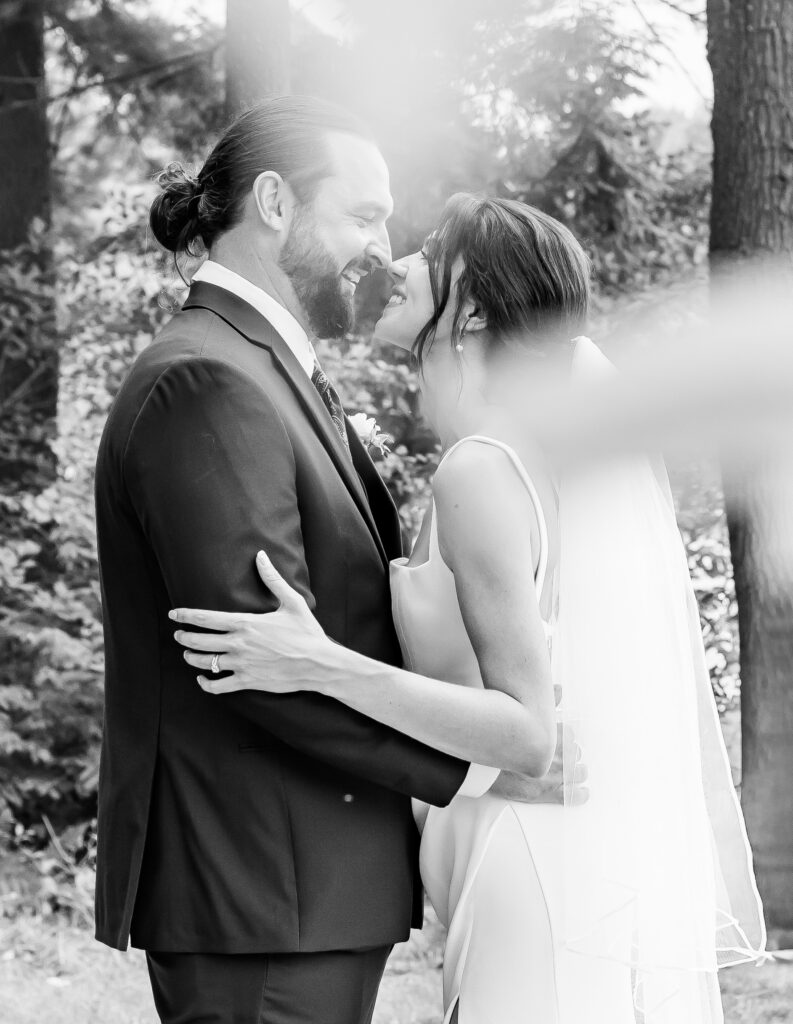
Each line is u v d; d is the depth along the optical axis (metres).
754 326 1.42
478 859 2.20
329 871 2.03
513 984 2.17
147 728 2.06
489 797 2.23
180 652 2.04
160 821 2.04
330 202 2.19
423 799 2.00
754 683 5.26
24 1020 4.52
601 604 2.19
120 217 7.72
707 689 2.42
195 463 1.91
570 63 7.75
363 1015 2.12
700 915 2.23
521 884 2.19
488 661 2.03
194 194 2.25
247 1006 1.99
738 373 1.38
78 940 5.62
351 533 2.08
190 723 2.03
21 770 7.22
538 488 2.15
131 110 8.92
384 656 2.14
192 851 2.01
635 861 2.18
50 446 7.39
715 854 2.41
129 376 2.06
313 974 2.02
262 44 6.50
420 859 2.31
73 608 7.11
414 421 7.34
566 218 7.93
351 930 2.04
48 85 9.16
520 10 7.69
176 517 1.91
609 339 6.70
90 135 9.15
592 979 2.19
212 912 1.99
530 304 2.21
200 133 8.90
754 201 5.29
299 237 2.17
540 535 2.10
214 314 2.13
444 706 1.94
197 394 1.94
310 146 2.18
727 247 5.34
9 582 7.06
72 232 8.77
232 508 1.90
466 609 2.05
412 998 4.80
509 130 7.88
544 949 2.18
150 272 7.47
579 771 2.19
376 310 6.66
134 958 5.37
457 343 2.22
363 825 2.09
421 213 7.68
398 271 2.34
